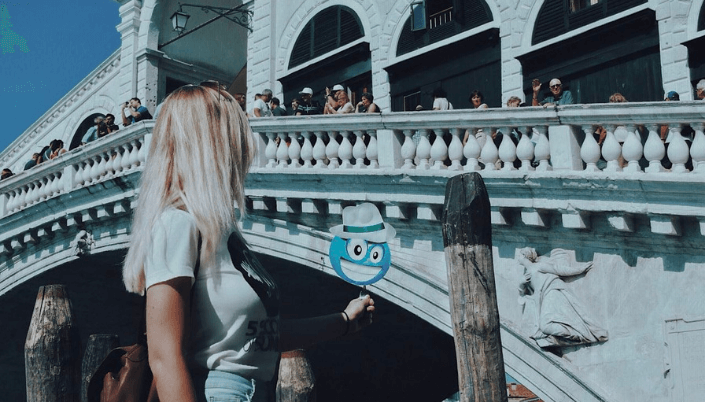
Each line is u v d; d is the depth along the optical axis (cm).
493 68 1412
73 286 1797
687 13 1184
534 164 1002
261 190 1207
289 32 1775
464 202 467
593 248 953
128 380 192
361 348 1933
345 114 1116
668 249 894
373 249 278
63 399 641
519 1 1381
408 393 2122
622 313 929
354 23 1644
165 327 177
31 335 645
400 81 1554
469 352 471
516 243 1014
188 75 2216
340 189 1131
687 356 876
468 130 1024
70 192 1520
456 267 470
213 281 186
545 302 972
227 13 1892
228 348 186
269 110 1310
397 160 1082
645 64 1228
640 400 910
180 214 187
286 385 687
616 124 902
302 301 1593
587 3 1314
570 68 1309
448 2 1493
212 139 198
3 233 1708
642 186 875
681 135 901
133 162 1417
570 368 962
